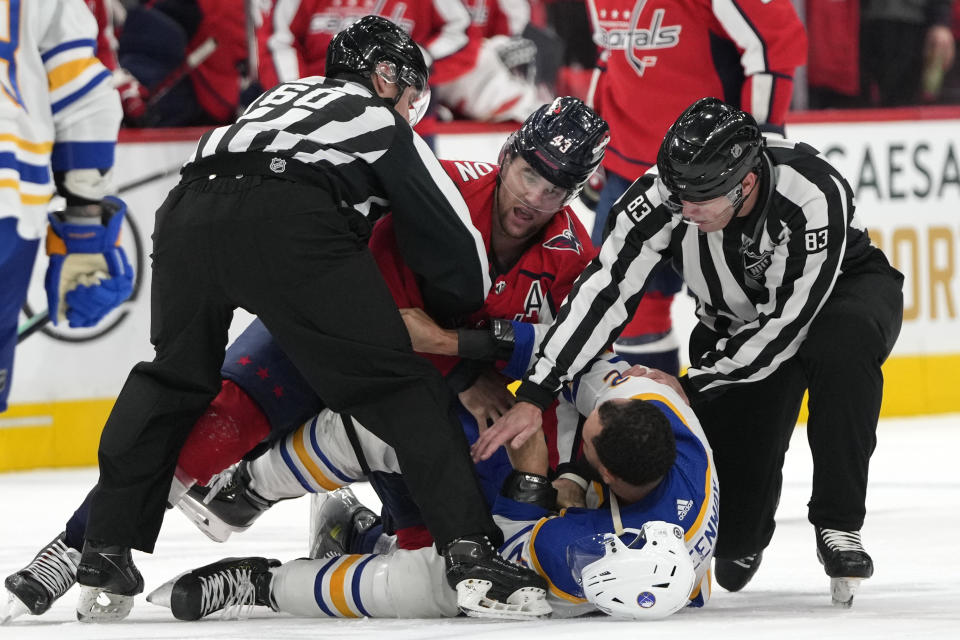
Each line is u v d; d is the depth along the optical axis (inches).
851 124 1088.2
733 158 427.5
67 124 551.8
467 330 458.3
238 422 456.8
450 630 397.4
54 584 439.5
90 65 553.6
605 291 456.8
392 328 425.4
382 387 422.3
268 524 698.2
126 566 430.6
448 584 421.4
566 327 454.3
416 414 421.1
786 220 447.5
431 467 418.3
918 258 1115.3
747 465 492.7
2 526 687.7
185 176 440.1
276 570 445.4
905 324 1118.4
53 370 920.3
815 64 1123.9
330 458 460.8
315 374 427.5
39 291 908.6
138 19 976.9
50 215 564.1
